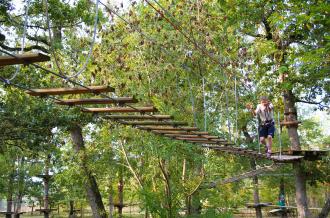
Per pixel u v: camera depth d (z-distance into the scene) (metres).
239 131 17.78
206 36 12.03
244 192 19.80
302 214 16.56
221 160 14.91
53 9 11.09
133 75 12.31
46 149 12.61
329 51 10.41
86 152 15.51
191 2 12.22
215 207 15.11
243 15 13.76
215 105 13.73
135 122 6.72
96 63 11.55
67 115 11.89
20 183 25.27
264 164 18.55
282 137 23.41
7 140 12.61
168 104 12.59
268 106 9.84
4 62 3.77
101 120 13.51
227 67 12.72
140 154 14.58
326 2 10.14
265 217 30.34
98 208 16.59
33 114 11.46
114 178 16.53
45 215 22.73
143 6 12.92
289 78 14.93
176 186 13.75
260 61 14.61
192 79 13.02
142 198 13.16
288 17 11.08
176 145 12.70
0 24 11.05
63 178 16.91
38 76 11.18
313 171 17.16
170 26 12.38
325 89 16.05
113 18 11.84
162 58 12.42
